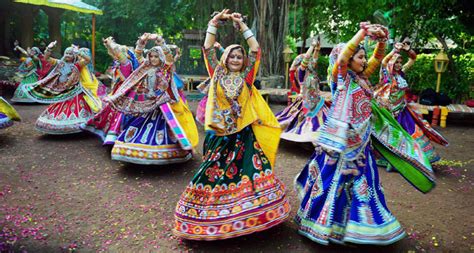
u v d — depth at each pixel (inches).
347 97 123.5
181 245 134.3
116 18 735.1
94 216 155.9
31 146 254.2
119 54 222.1
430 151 222.4
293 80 254.1
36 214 156.9
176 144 205.9
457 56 470.3
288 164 227.9
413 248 133.6
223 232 127.2
